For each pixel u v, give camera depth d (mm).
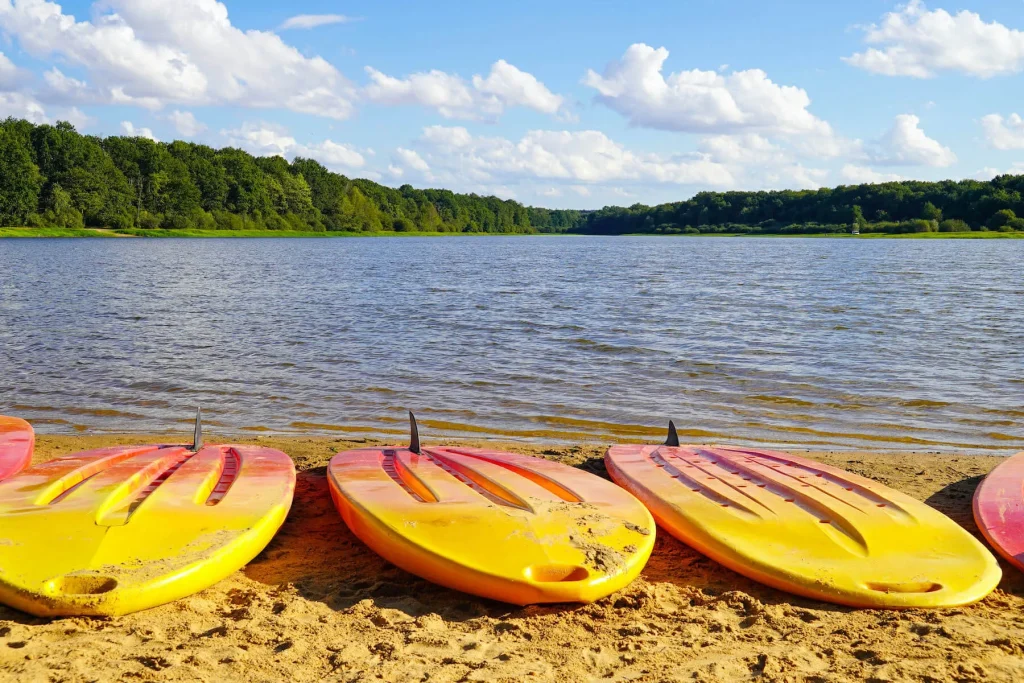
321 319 18344
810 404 10172
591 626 3949
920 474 7062
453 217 182000
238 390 10773
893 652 3629
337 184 137000
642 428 9070
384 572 4641
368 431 8828
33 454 7277
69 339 14781
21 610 3809
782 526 4762
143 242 72000
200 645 3631
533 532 4426
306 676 3381
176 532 4398
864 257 53438
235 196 111562
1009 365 12727
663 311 20219
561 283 30156
